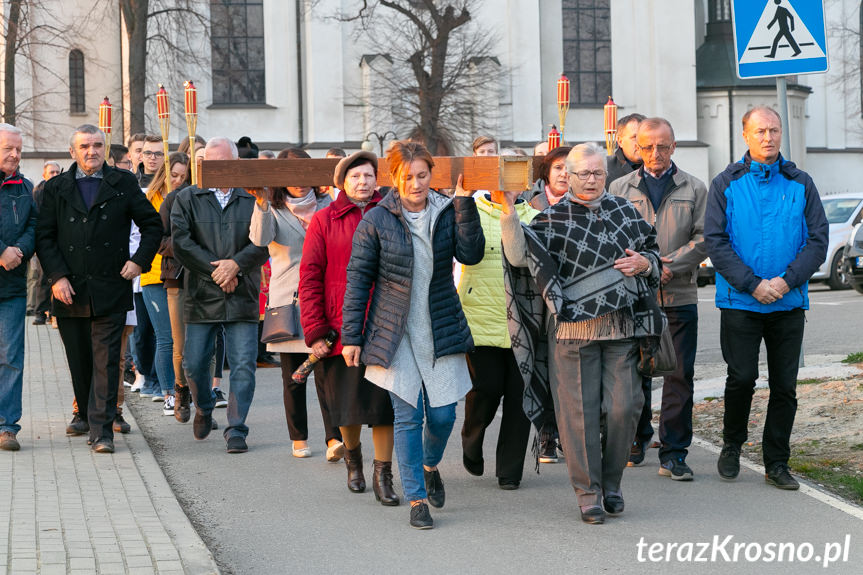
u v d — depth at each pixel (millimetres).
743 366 8805
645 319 7723
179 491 8961
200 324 10719
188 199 10672
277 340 9953
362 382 8141
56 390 13773
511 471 8906
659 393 12984
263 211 9703
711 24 53344
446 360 7883
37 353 17453
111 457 9906
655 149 9406
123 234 10344
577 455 7824
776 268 8672
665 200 9453
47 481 8836
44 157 46875
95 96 48562
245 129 47125
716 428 11055
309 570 6820
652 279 7840
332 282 8367
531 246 7688
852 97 56781
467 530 7703
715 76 51844
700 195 9445
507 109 48594
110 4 47750
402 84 46375
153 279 12531
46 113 47250
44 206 10305
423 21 44875
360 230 7828
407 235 7777
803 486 8734
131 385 15016
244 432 10641
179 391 12148
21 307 10289
